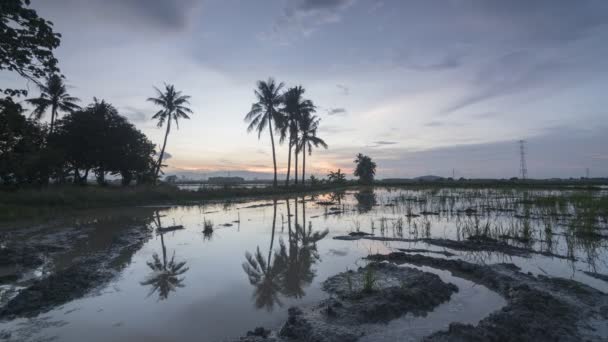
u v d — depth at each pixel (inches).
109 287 267.9
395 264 329.4
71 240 442.9
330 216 694.5
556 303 207.3
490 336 165.5
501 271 284.5
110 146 1261.1
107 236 472.4
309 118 1818.4
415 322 196.9
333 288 259.0
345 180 2556.6
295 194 1475.1
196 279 289.4
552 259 336.8
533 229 480.4
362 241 438.0
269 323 204.8
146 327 198.5
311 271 311.0
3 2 396.5
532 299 207.9
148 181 1465.3
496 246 391.5
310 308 219.6
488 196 1112.2
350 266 326.6
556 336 171.2
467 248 387.9
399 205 909.8
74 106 1396.4
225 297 247.3
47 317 210.5
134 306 229.6
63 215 719.1
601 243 396.2
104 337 186.2
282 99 1550.2
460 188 1700.3
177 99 1482.5
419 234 476.4
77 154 1236.5
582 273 291.3
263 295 251.0
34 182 1009.5
